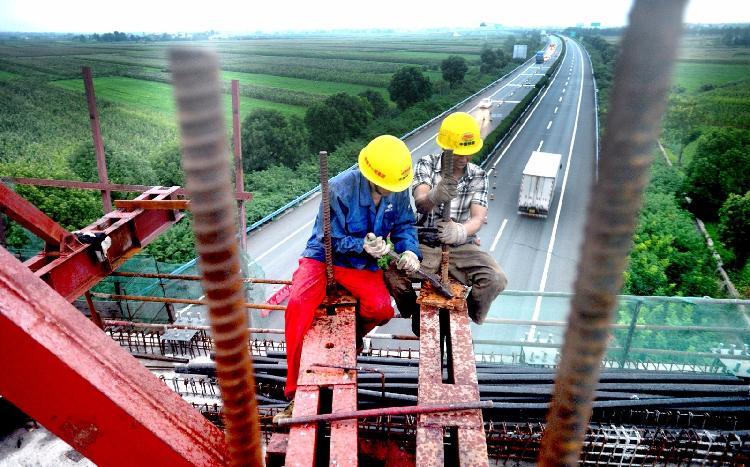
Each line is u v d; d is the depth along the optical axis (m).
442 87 67.94
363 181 3.14
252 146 33.97
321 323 2.85
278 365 5.18
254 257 20.91
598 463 4.17
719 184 25.94
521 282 19.50
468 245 3.69
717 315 6.03
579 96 63.62
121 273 4.74
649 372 5.36
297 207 26.38
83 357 1.29
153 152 35.41
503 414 4.56
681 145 38.75
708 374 5.29
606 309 0.66
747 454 4.09
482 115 50.84
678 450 4.11
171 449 1.38
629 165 0.55
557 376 0.77
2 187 3.87
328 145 40.50
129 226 5.10
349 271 3.10
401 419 4.14
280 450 2.31
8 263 1.24
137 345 5.76
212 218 0.77
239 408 1.02
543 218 24.83
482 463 2.05
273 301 16.94
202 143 0.69
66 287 4.23
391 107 55.59
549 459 0.84
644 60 0.49
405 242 3.29
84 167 30.20
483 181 3.77
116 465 1.40
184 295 12.03
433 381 2.47
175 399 1.48
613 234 0.60
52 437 3.93
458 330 2.83
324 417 2.22
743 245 21.66
